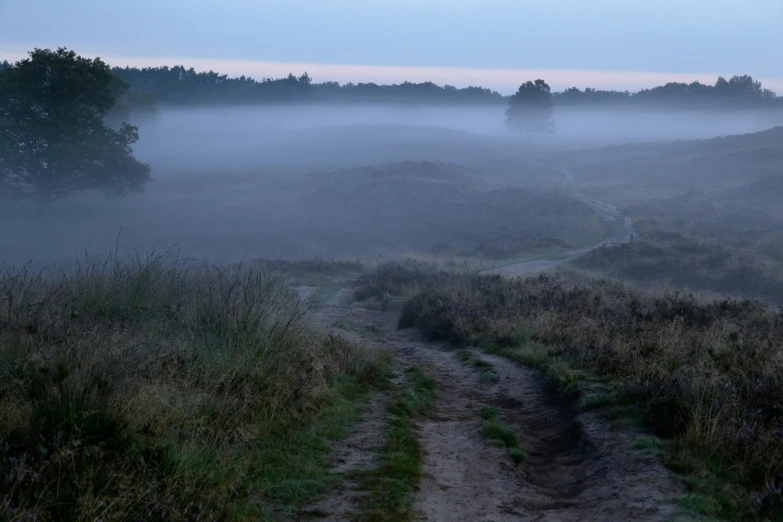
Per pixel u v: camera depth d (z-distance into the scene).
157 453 4.83
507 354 12.18
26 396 5.36
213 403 6.23
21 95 45.84
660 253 33.75
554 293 16.00
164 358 6.78
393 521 4.75
